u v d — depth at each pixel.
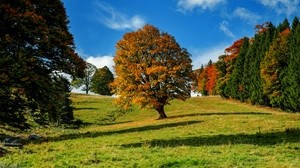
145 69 56.47
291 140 24.97
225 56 115.56
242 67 102.81
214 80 128.25
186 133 32.94
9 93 24.84
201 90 152.50
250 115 50.03
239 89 100.06
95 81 137.00
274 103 80.94
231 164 16.66
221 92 112.12
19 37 24.27
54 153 22.53
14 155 22.02
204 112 65.69
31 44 25.05
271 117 44.78
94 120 74.25
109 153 21.28
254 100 91.88
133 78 57.25
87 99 102.56
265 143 23.94
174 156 19.31
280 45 79.94
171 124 44.19
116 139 30.80
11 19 23.28
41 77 24.86
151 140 28.83
